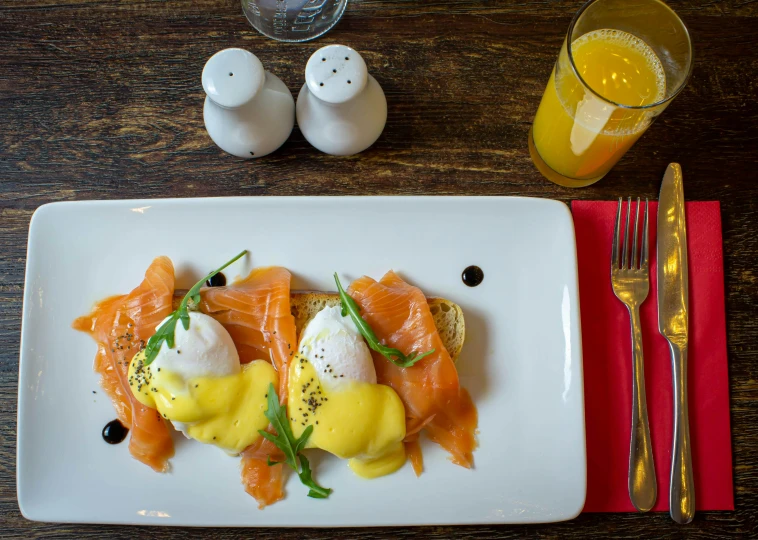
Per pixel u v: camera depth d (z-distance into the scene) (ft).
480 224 1.88
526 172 1.94
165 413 1.73
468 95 1.96
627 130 1.67
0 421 1.91
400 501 1.82
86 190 1.95
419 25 1.97
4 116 1.97
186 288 1.89
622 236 1.89
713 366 1.87
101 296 1.90
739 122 1.94
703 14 1.96
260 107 1.77
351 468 1.82
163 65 1.97
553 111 1.75
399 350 1.78
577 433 1.82
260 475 1.82
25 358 1.87
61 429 1.87
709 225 1.90
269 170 1.94
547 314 1.86
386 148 1.95
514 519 1.81
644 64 1.76
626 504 1.84
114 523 1.83
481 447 1.84
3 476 1.90
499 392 1.86
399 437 1.75
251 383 1.76
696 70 1.95
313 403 1.72
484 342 1.87
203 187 1.95
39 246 1.89
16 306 1.94
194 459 1.85
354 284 1.82
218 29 1.97
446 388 1.76
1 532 1.88
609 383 1.87
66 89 1.97
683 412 1.83
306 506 1.82
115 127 1.97
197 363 1.73
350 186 1.94
